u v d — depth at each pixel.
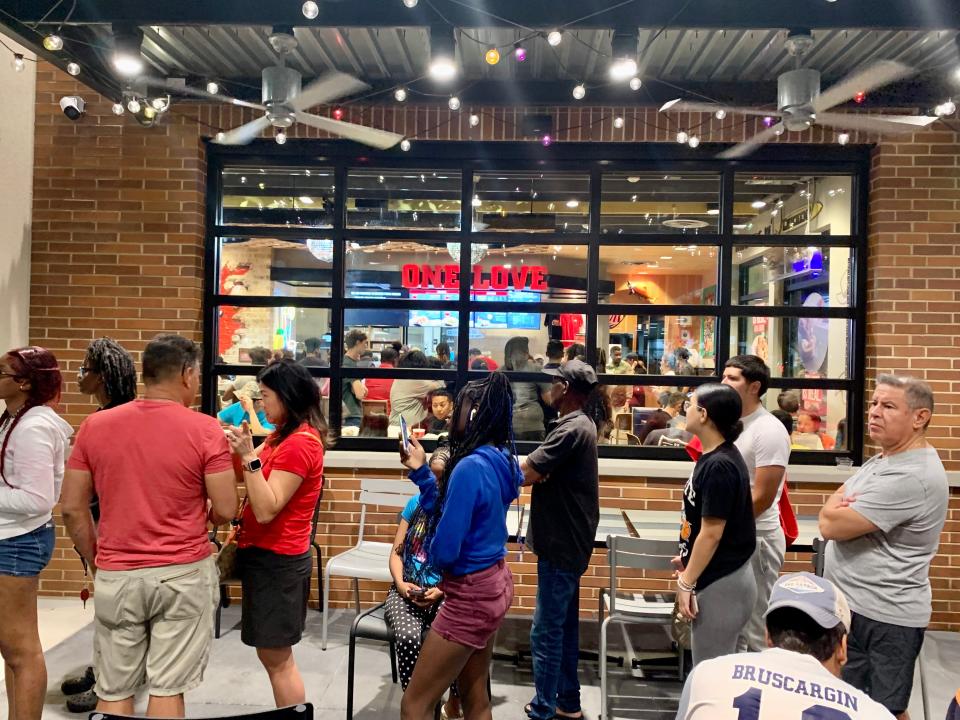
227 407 4.98
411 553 2.88
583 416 3.07
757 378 2.98
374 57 4.36
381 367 4.98
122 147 4.79
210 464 2.26
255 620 2.52
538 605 3.07
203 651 2.29
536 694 3.09
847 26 3.28
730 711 1.31
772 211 4.86
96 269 4.80
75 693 3.25
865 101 4.53
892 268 4.60
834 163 4.78
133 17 3.42
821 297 4.87
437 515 2.45
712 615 2.43
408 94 4.68
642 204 4.92
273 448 2.63
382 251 5.01
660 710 3.32
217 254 5.02
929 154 4.57
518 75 4.59
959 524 4.50
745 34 3.86
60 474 2.74
